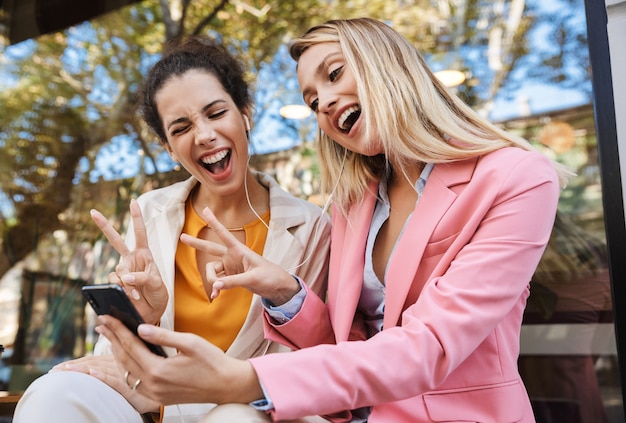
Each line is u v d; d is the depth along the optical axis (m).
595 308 2.08
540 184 0.94
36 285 3.90
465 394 0.91
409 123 1.03
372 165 1.19
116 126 3.94
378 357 0.80
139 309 1.04
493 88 2.80
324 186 1.28
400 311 0.98
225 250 1.02
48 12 3.64
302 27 3.63
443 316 0.83
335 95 1.09
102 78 4.04
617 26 1.30
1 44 3.71
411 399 0.91
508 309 0.87
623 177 1.25
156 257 1.29
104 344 1.21
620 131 1.27
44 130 4.21
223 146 1.26
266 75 3.42
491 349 0.93
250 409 0.78
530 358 2.14
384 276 1.11
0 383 3.58
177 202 1.35
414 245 0.99
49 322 3.78
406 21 3.26
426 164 1.09
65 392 0.92
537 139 2.51
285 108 3.15
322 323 1.08
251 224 1.36
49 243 3.96
